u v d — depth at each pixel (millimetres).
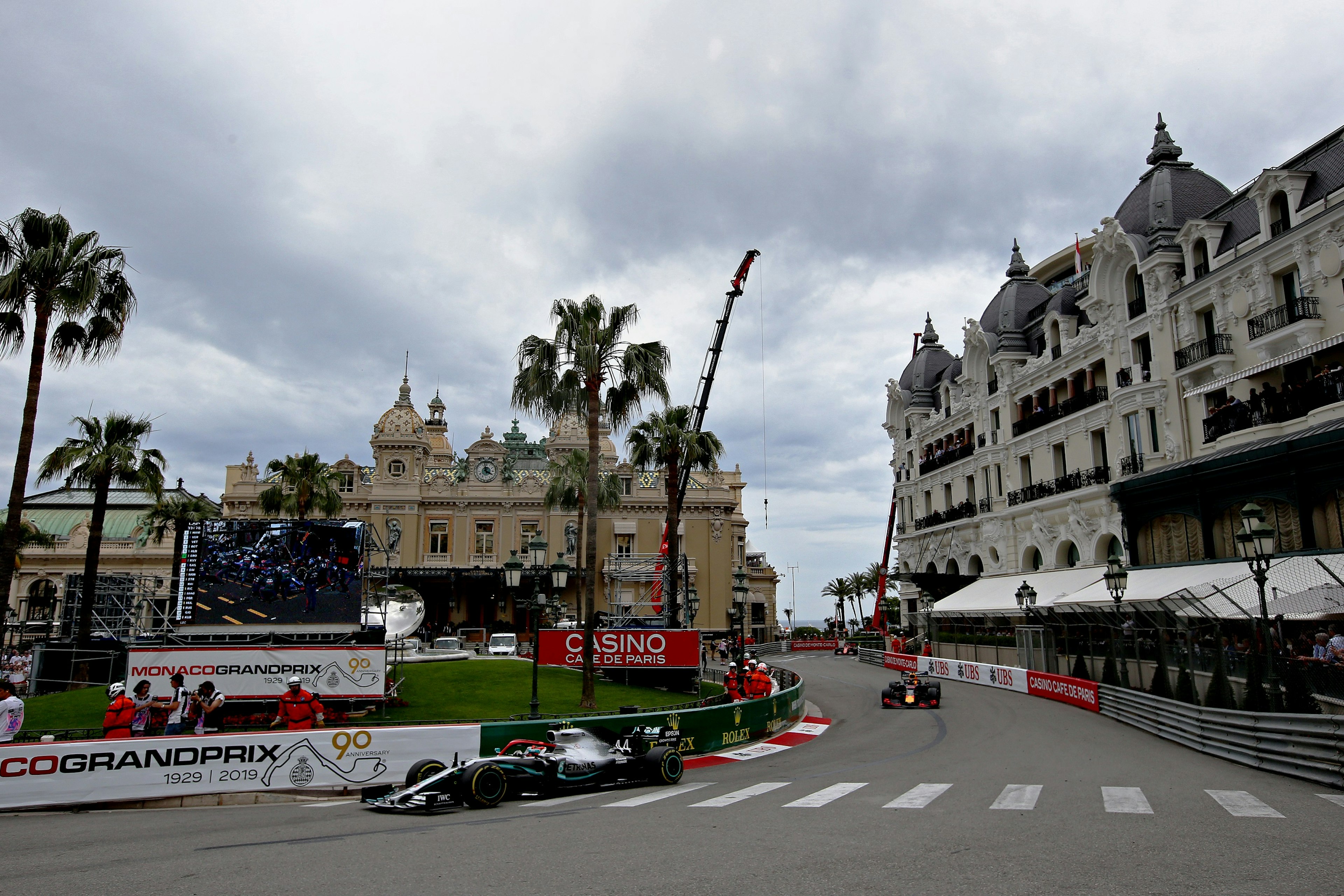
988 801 11789
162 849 9742
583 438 67438
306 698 16766
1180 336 31078
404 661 29859
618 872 7816
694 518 65688
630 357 27250
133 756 13922
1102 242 35000
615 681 30422
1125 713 23156
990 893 6836
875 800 12125
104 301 24188
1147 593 27469
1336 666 13148
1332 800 11359
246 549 23359
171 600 25000
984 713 26453
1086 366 37062
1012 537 42188
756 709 22125
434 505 64000
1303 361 26344
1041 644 31438
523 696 25828
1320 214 25062
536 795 13930
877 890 6980
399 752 15492
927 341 59781
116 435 30969
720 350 47156
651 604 59750
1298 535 24938
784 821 10414
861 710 29000
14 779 13250
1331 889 6852
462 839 9867
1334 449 23516
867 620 102625
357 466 64250
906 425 58250
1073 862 7918
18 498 21953
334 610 23531
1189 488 29156
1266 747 14562
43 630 48188
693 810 11656
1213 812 10547
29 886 7863
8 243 22609
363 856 8984
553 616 43281
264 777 14578
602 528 64938
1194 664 19094
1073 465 37469
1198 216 32812
